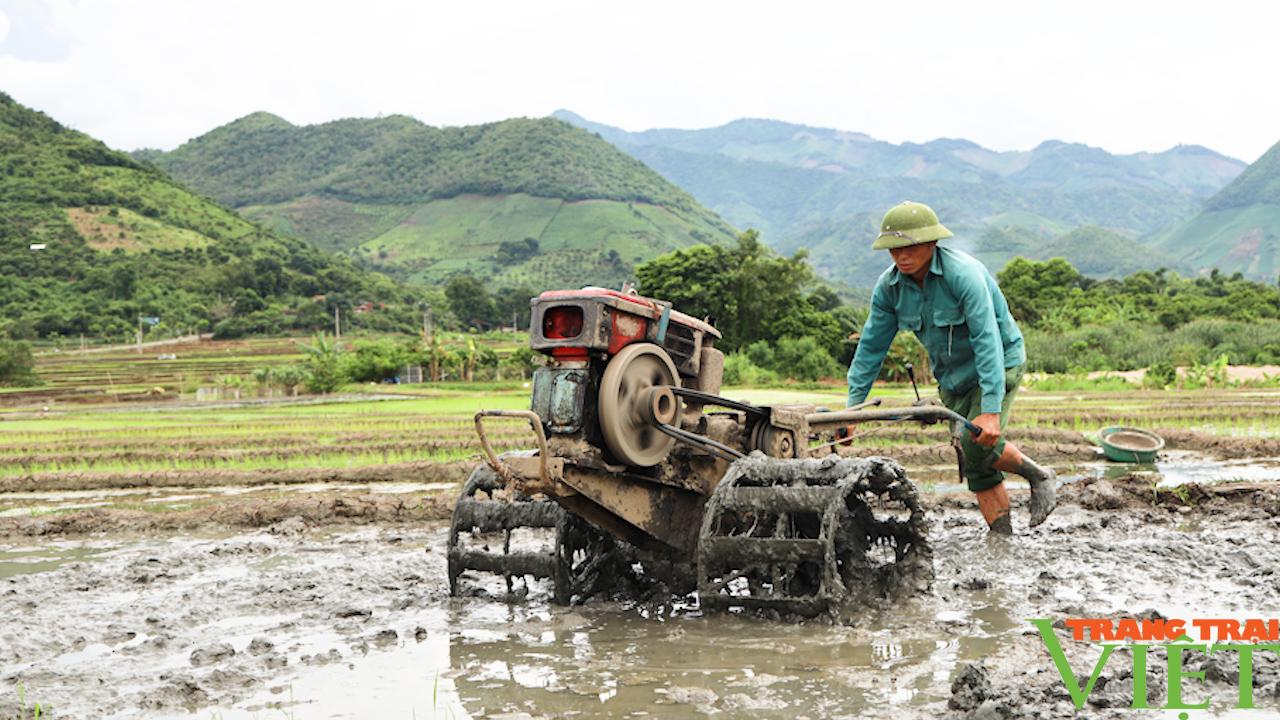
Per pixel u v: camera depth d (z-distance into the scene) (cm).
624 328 581
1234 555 711
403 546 885
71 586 738
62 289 14162
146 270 15350
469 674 495
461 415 2880
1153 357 5409
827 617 564
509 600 652
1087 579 656
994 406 667
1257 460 1445
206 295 14588
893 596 599
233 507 1078
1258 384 3919
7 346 7275
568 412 570
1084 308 7731
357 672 502
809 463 589
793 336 6575
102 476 1496
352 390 6059
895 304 718
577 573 655
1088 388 4038
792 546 566
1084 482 1035
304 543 916
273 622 613
